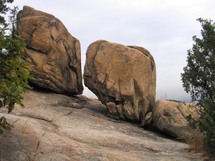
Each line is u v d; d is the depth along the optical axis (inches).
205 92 381.1
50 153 212.7
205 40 390.3
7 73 178.1
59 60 537.3
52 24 540.1
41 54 517.7
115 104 496.7
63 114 417.7
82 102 563.5
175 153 315.6
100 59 514.3
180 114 450.0
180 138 414.0
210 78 370.9
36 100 462.6
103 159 234.4
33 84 518.6
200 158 302.2
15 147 198.5
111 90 495.5
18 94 182.9
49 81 518.6
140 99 502.9
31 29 522.6
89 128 365.7
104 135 327.0
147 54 553.9
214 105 331.6
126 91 493.4
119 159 246.7
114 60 509.0
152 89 530.0
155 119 476.4
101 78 504.1
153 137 420.8
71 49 565.0
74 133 315.6
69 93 567.5
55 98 503.8
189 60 393.4
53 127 330.3
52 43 529.3
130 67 501.4
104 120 443.2
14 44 181.8
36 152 203.5
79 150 240.5
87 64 522.0
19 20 538.3
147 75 518.6
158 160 272.4
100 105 573.9
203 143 329.4
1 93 173.3
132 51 513.0
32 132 242.1
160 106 483.8
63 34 560.1
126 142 320.2
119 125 441.1
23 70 182.1
